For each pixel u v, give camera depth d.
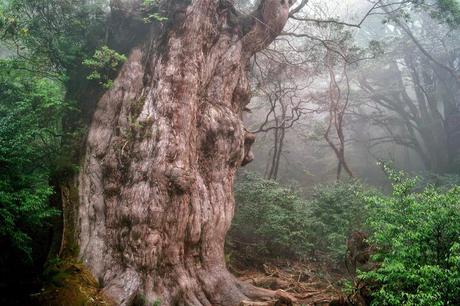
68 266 7.70
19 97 9.86
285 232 12.65
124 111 9.24
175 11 9.80
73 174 9.02
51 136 9.85
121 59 9.62
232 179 9.73
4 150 7.32
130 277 7.59
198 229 8.49
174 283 7.88
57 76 10.53
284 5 11.34
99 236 8.20
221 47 10.23
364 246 7.82
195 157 8.95
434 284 5.00
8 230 7.15
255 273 11.61
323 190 14.75
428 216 5.59
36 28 10.13
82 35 10.87
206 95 9.73
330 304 7.78
